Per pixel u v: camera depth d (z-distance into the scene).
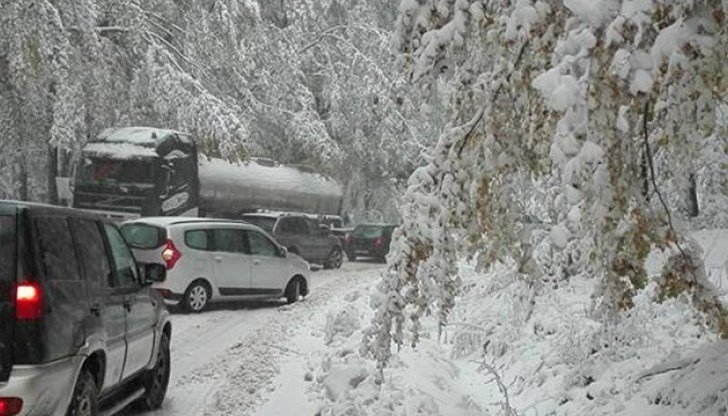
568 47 4.05
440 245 5.32
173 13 33.19
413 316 5.50
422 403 8.23
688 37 3.92
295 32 40.38
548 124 5.08
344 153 40.34
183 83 30.61
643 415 7.32
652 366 8.63
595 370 9.21
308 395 8.91
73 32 28.02
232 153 30.03
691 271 5.70
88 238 6.93
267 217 28.02
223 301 17.42
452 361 12.06
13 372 5.44
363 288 19.09
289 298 18.58
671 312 10.49
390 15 44.12
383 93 38.69
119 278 7.57
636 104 4.34
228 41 33.47
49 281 5.80
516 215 5.73
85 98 27.95
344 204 43.16
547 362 10.10
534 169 5.62
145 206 26.22
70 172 30.20
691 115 4.24
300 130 37.06
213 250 16.67
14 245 5.63
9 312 5.50
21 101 27.41
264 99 37.25
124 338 7.34
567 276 12.84
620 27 3.86
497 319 12.65
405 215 5.43
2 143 27.88
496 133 5.37
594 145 3.92
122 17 30.48
